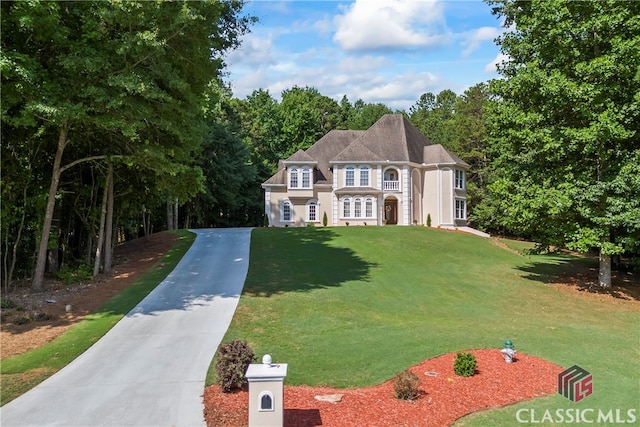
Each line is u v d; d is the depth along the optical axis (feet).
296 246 94.32
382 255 90.74
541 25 68.49
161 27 51.03
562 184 63.67
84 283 65.41
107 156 61.36
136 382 31.19
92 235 79.51
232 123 159.02
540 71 65.98
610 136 60.85
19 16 45.14
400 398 28.81
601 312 60.44
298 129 215.51
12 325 44.68
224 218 188.34
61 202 75.61
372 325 47.29
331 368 34.09
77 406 27.58
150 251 91.56
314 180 141.18
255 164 188.96
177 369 33.55
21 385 30.83
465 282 73.56
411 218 141.28
